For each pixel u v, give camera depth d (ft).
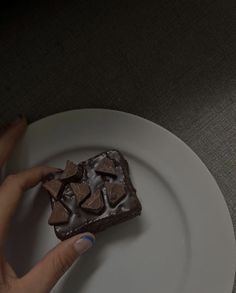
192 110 0.99
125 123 0.95
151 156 0.94
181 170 0.93
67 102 1.01
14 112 1.01
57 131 0.96
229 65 1.00
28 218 0.96
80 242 0.84
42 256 0.95
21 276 0.94
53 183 0.89
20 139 0.96
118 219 0.90
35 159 0.96
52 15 1.03
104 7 1.02
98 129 0.95
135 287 0.93
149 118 1.00
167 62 1.01
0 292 0.84
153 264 0.93
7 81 1.02
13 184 0.90
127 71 1.01
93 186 0.90
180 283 0.92
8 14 1.03
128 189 0.89
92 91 1.01
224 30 1.01
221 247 0.91
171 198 0.94
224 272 0.90
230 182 0.97
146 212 0.94
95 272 0.94
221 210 0.91
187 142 0.99
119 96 1.00
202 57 1.00
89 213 0.88
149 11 1.02
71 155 0.97
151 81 1.00
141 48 1.01
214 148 0.98
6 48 1.02
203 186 0.92
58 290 0.93
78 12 1.03
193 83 1.00
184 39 1.01
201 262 0.91
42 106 1.01
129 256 0.94
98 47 1.02
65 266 0.85
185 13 1.01
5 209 0.89
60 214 0.88
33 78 1.02
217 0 1.01
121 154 0.93
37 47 1.02
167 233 0.93
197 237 0.92
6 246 0.95
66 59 1.02
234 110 0.99
